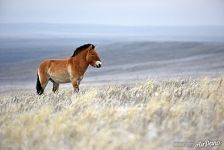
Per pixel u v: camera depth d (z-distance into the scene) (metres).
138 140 20.27
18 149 20.42
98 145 19.45
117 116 25.23
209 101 30.17
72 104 31.83
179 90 36.16
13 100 39.81
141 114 25.39
